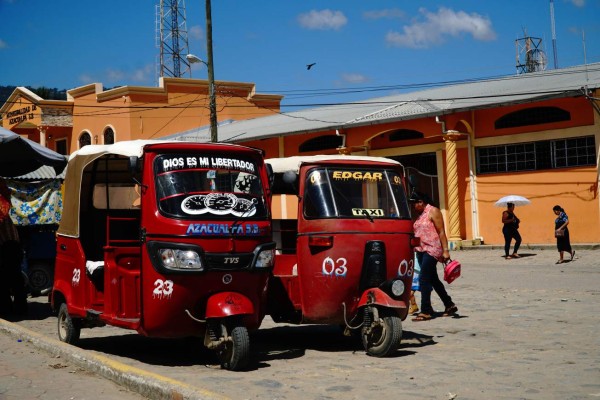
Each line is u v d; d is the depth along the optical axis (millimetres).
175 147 8062
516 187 25234
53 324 12062
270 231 8289
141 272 7809
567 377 6895
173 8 47375
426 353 8398
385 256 8633
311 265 8602
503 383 6727
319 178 8820
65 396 6547
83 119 45656
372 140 29438
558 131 23922
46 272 16484
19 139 12609
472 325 10352
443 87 31438
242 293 7902
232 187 8172
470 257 23141
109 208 10109
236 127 37812
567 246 20047
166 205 7750
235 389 6652
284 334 10453
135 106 42000
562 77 25922
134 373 6805
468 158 26438
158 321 7680
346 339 9883
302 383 6902
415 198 11102
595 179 23172
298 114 35688
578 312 11180
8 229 13102
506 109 25203
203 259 7621
